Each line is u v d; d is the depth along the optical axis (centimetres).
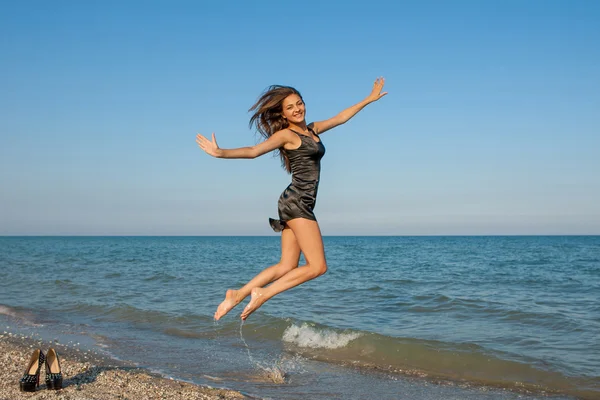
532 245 7306
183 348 908
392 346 886
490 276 2230
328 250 5444
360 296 1540
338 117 529
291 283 467
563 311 1240
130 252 5153
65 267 2856
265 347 916
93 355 847
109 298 1532
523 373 750
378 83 540
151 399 607
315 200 472
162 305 1389
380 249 5759
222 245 8469
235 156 414
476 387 696
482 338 955
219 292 1680
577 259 3588
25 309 1325
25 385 607
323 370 778
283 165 493
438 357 829
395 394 662
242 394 650
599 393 668
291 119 473
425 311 1270
